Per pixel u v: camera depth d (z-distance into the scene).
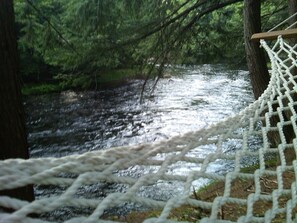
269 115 1.54
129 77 16.23
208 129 1.25
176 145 1.10
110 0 6.82
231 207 2.84
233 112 11.45
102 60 7.19
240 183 3.25
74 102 13.31
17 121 2.60
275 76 1.97
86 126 10.71
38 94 13.94
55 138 9.70
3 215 0.66
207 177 1.08
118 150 0.95
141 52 7.35
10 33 2.57
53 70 14.12
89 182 0.83
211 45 7.59
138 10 7.02
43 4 8.31
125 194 0.86
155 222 0.87
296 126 1.56
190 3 8.56
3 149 2.51
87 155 0.88
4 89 2.52
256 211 2.41
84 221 0.76
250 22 5.79
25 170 0.77
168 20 7.29
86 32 6.98
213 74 17.55
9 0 2.57
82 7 6.80
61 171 0.80
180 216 2.92
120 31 7.13
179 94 14.14
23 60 12.19
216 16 7.79
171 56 7.30
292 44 5.37
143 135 9.77
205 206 1.00
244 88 14.52
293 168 1.35
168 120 10.96
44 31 6.48
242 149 1.27
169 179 0.99
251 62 5.83
